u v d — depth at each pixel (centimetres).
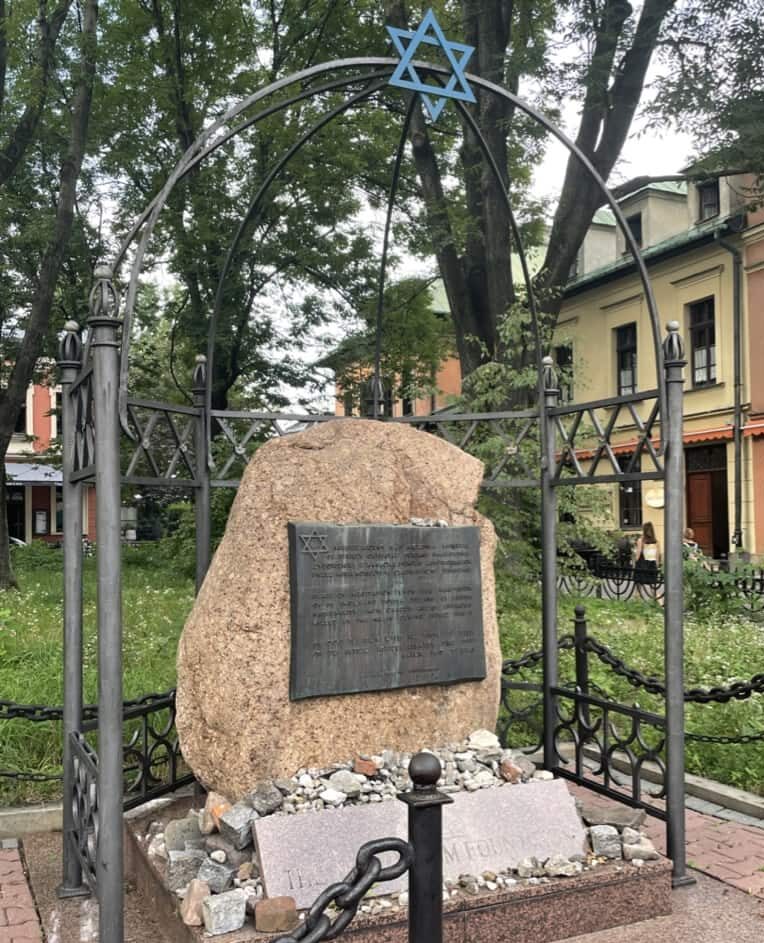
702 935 338
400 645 416
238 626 385
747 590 1213
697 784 518
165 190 352
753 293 1894
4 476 1393
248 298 1639
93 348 313
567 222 1161
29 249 1527
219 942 295
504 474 839
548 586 507
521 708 648
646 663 793
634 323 2236
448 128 1314
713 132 1184
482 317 1205
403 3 1177
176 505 1503
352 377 1731
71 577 382
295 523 396
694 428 2055
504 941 329
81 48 1352
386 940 310
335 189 1587
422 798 217
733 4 1151
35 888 386
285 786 370
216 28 1598
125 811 413
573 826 372
